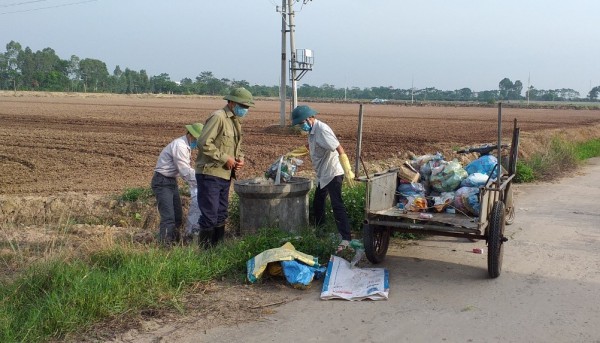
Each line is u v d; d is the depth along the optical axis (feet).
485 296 20.65
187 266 21.38
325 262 23.97
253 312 19.11
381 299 20.26
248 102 24.58
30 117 117.80
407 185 25.20
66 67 515.09
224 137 24.59
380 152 66.95
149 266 20.75
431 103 380.58
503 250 24.62
